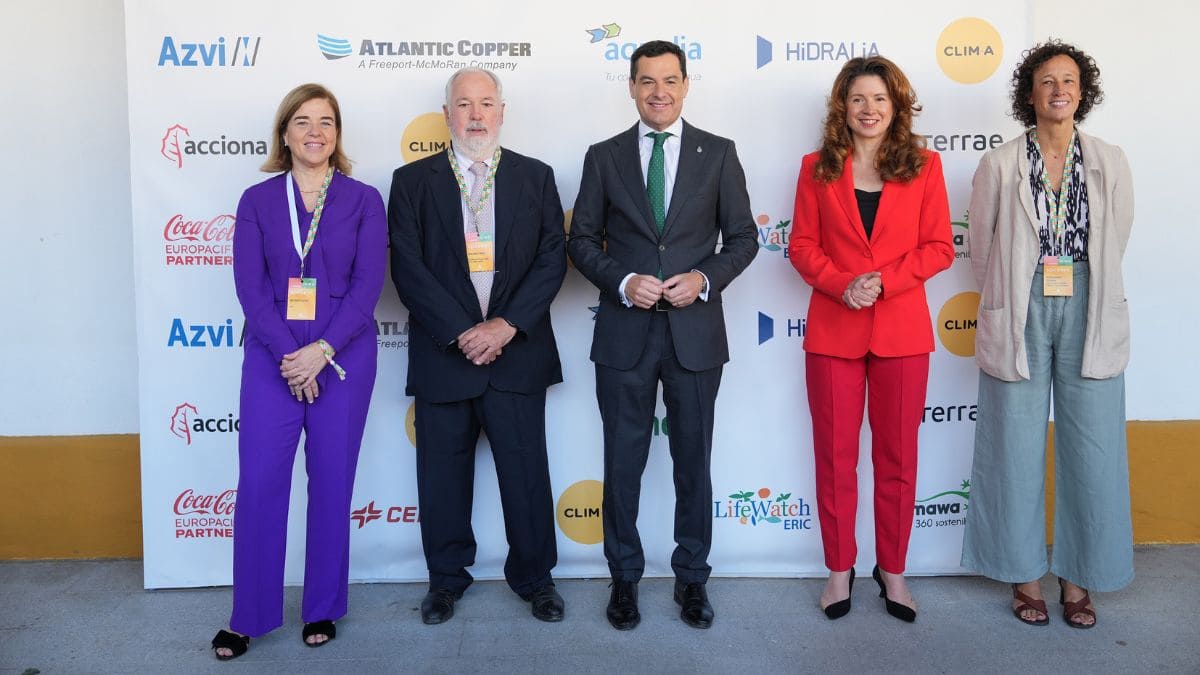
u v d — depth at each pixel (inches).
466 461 121.2
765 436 133.8
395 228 117.3
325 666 108.0
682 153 115.6
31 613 122.9
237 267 109.7
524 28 128.5
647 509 133.3
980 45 130.0
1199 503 141.3
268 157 124.9
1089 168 111.7
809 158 119.7
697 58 129.5
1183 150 140.1
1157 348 141.6
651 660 109.0
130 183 137.1
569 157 130.3
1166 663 107.3
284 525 111.7
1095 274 112.4
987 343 118.0
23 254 137.8
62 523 140.8
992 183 116.7
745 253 115.2
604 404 118.1
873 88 112.2
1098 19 138.2
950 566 134.7
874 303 114.2
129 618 121.6
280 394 109.3
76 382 139.7
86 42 135.6
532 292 114.9
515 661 109.0
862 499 134.0
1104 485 115.9
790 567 135.0
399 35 127.9
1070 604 119.3
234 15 126.3
